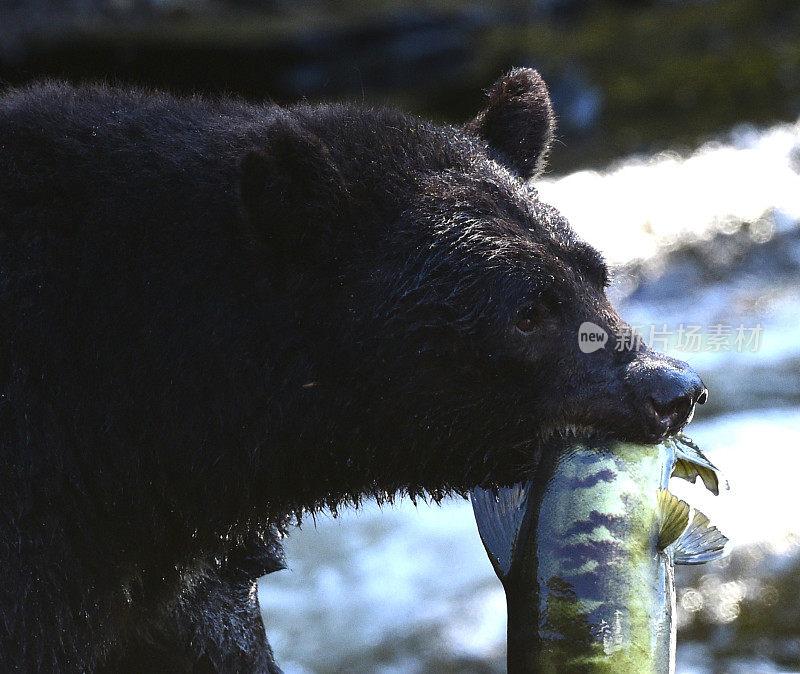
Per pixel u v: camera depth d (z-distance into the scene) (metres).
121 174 7.67
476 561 14.88
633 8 34.56
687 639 12.49
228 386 7.70
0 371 7.31
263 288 7.62
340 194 7.64
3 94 8.27
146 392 7.62
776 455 16.06
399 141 8.09
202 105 8.35
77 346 7.48
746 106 28.30
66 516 7.54
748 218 23.23
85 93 8.12
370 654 13.18
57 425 7.44
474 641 13.13
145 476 7.81
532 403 7.86
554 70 29.75
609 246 22.42
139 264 7.56
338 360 7.77
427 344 7.73
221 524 8.19
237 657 8.87
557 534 7.25
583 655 7.00
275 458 8.00
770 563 13.40
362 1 33.62
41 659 7.43
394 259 7.71
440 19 31.53
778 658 12.20
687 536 7.36
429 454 8.02
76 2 30.06
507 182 8.12
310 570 14.83
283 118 7.80
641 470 7.46
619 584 7.05
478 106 28.11
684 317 20.52
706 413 17.66
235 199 7.60
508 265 7.68
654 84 29.41
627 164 25.62
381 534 15.53
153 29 29.34
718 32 32.59
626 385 7.72
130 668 8.64
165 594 8.34
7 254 7.40
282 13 31.89
